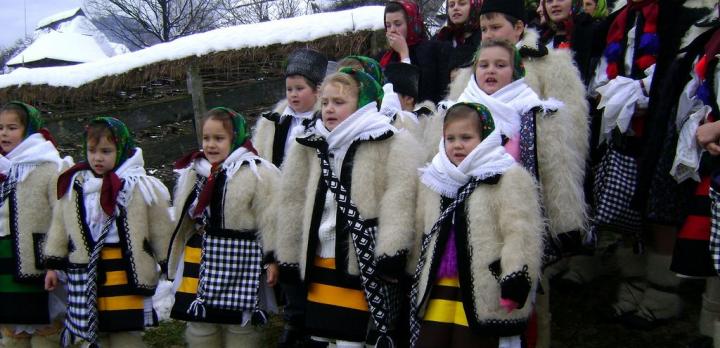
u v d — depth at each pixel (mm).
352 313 2994
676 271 3141
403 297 3109
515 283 2510
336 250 2986
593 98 3992
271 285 3295
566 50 3361
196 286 3424
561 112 3027
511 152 2965
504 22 3404
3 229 3643
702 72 3121
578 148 3076
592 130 3936
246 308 3342
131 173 3475
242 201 3371
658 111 3355
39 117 3871
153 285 3463
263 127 4152
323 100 3105
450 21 4484
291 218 3188
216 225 3402
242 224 3393
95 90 6305
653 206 3344
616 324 3879
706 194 3055
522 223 2588
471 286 2643
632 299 3857
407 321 3115
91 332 3311
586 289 4336
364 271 2926
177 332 4164
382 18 5762
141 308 3418
